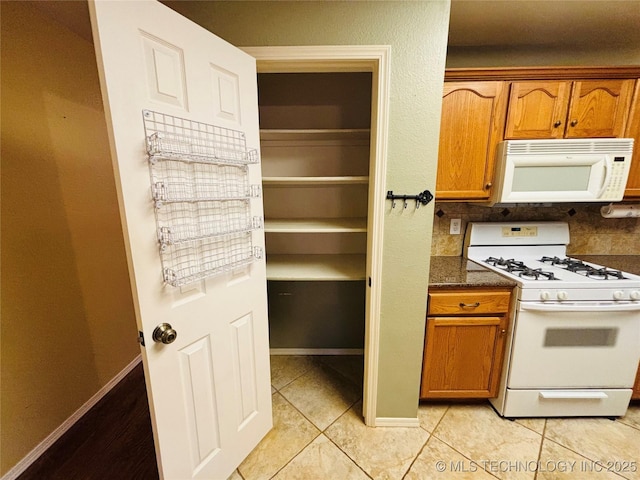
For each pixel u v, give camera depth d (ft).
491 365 5.19
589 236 6.54
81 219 5.41
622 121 4.99
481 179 5.28
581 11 4.60
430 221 4.22
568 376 4.98
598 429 5.00
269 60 3.80
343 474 4.29
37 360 4.56
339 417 5.38
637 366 4.91
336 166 6.23
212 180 3.33
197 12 3.67
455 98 5.03
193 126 3.05
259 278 4.26
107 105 2.39
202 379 3.53
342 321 7.36
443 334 5.06
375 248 4.32
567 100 4.96
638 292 4.58
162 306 2.96
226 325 3.78
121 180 2.53
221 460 3.95
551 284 4.66
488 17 4.79
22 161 4.34
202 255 3.33
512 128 5.05
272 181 4.86
